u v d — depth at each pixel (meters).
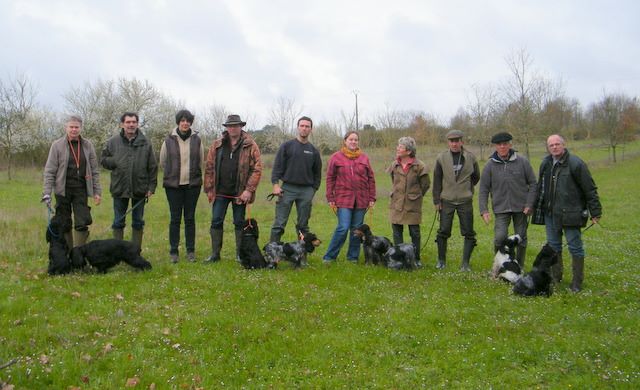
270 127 41.94
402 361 5.23
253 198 8.96
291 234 13.55
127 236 12.12
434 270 9.00
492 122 34.44
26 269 8.36
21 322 5.84
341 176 9.38
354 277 8.27
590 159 44.09
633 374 4.80
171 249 9.10
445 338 5.71
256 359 5.19
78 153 8.42
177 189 8.90
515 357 5.24
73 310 6.32
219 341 5.55
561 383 4.73
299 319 6.25
